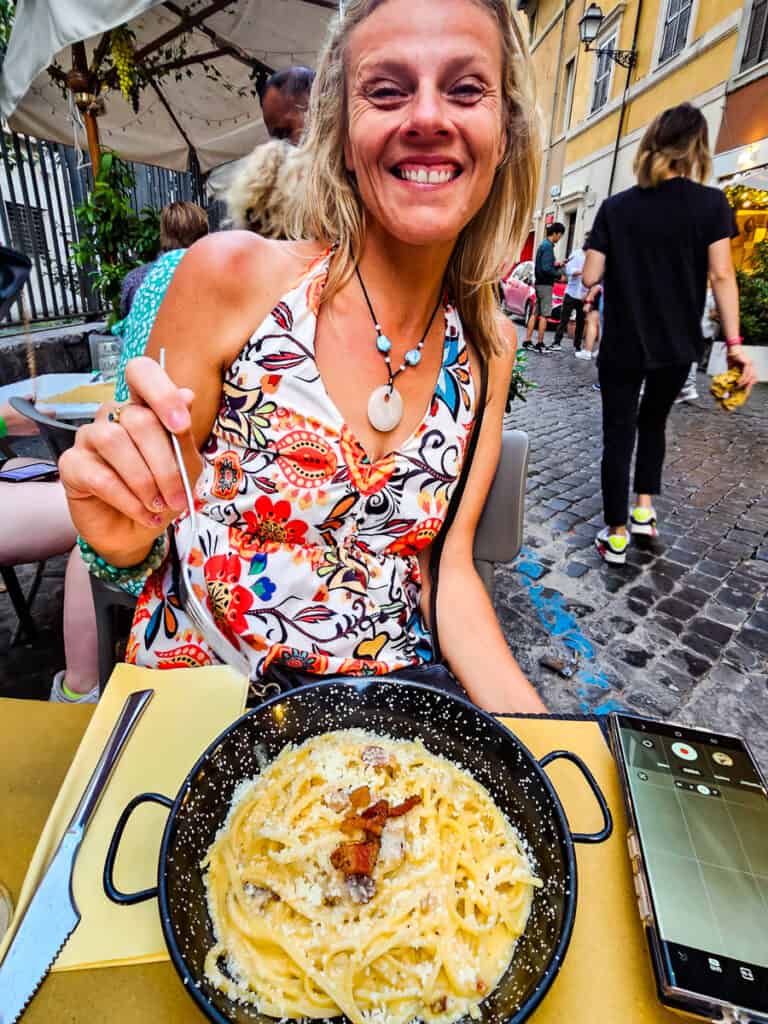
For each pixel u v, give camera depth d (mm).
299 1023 465
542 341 9828
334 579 970
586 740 712
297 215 1081
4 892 527
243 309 904
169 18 3855
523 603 2670
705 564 3057
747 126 7910
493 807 628
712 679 2244
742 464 4570
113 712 700
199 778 574
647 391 2986
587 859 580
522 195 998
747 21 7770
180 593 1012
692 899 511
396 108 771
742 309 7781
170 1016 453
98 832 572
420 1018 472
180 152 5703
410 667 995
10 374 3926
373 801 634
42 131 4375
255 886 561
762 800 610
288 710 680
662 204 2570
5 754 662
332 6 3652
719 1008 437
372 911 546
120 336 3213
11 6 3906
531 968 470
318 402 911
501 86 838
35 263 4508
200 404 941
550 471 4293
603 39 11883
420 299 957
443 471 1013
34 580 2475
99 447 550
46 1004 454
